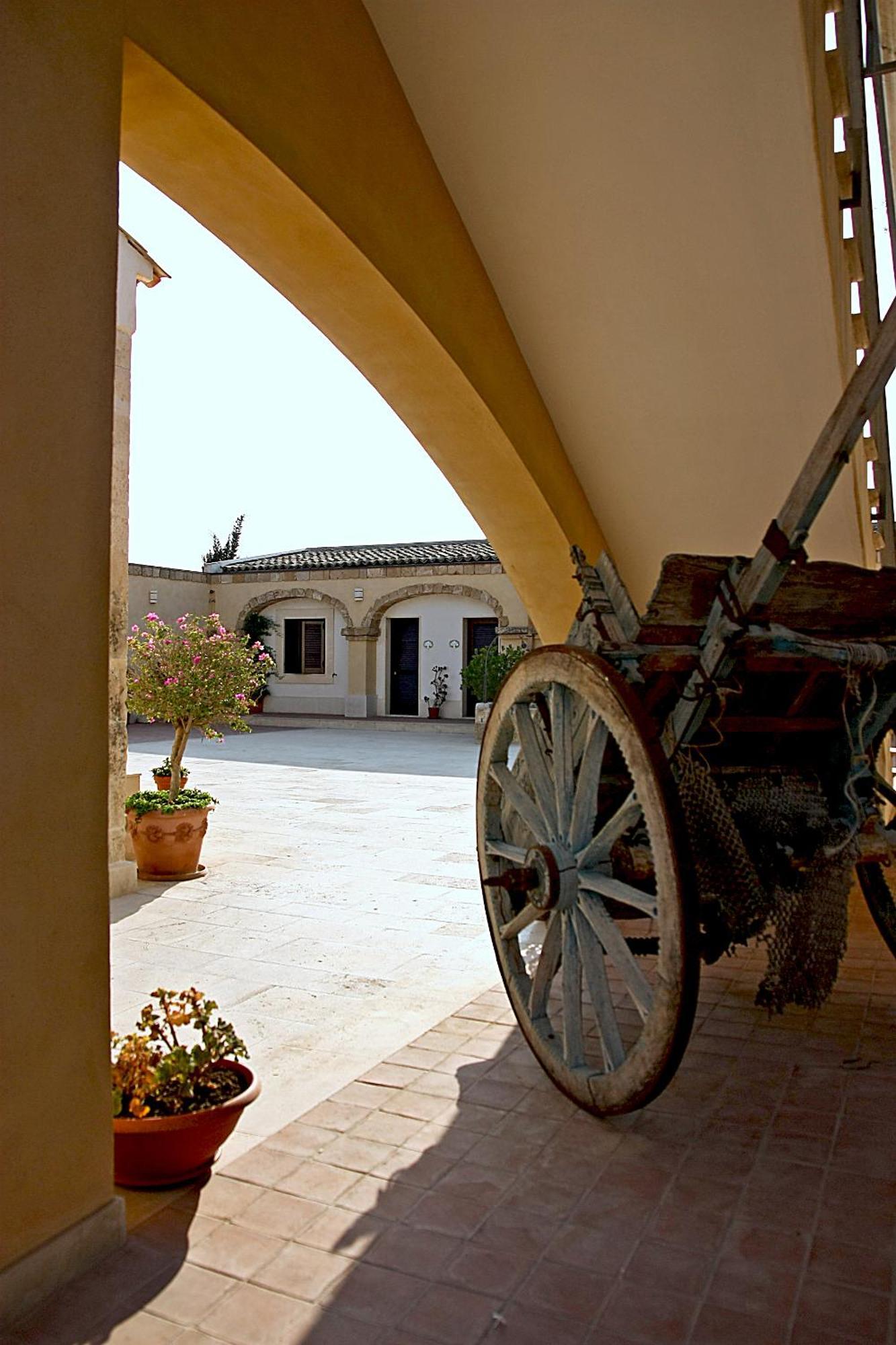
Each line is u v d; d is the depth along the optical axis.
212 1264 2.38
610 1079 2.96
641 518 5.96
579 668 3.03
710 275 4.55
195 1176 2.78
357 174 3.74
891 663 3.30
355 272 3.89
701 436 5.34
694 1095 3.36
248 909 6.27
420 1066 3.62
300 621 26.05
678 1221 2.56
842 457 2.61
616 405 5.32
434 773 14.07
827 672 3.27
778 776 3.53
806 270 4.39
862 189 4.83
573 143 4.18
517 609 22.58
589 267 4.68
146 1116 2.70
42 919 2.29
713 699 3.13
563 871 3.16
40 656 2.30
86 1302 2.23
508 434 4.96
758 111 3.85
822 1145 2.99
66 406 2.36
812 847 3.28
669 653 3.09
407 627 25.08
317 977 4.86
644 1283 2.30
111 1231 2.43
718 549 6.00
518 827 3.82
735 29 3.60
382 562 23.94
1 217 2.19
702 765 3.36
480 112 4.15
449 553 23.92
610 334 4.97
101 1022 2.44
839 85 4.37
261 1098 3.45
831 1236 2.49
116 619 6.87
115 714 6.82
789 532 2.72
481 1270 2.35
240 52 3.11
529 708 3.54
